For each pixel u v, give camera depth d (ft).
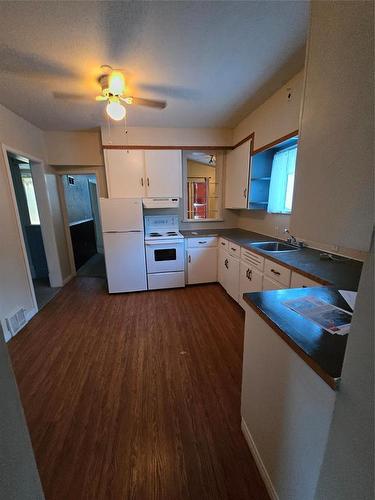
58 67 6.02
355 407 1.74
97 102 8.09
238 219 13.14
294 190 2.26
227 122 10.48
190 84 7.06
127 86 7.16
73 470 3.72
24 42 5.05
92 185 20.18
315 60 1.91
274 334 3.01
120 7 4.19
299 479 2.64
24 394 5.24
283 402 2.88
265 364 3.30
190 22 4.59
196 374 5.76
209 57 5.73
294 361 2.61
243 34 4.95
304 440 2.50
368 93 1.40
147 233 11.82
